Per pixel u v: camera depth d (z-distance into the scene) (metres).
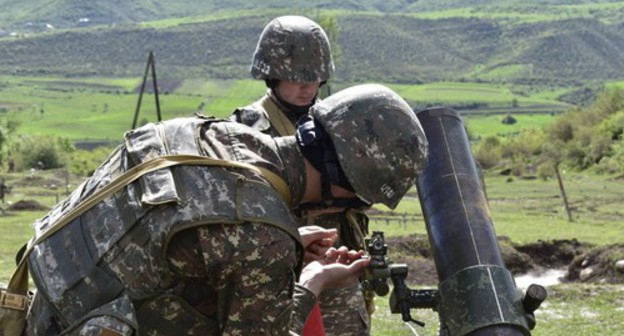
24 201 29.48
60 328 3.27
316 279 3.67
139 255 3.15
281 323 3.17
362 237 4.84
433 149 4.42
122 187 3.24
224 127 3.43
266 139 3.46
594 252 17.66
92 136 182.38
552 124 61.53
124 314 3.11
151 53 24.28
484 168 57.00
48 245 3.33
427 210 4.22
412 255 18.41
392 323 10.63
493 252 3.96
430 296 3.85
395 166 3.41
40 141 59.44
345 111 3.46
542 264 19.45
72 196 3.51
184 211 3.10
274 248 3.13
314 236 3.86
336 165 3.45
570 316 11.52
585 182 44.41
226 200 3.13
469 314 3.72
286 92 5.71
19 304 3.47
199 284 3.21
